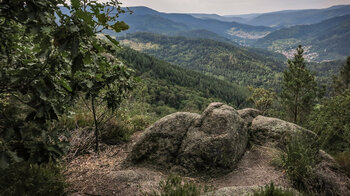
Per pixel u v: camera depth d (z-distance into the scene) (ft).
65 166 10.55
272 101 41.16
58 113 5.35
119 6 6.22
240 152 13.10
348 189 9.69
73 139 13.16
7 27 5.27
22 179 7.55
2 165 4.12
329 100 26.23
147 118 23.40
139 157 12.50
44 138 4.83
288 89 32.63
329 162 12.09
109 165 11.89
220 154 11.49
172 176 10.52
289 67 32.58
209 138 11.84
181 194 7.81
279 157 11.85
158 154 12.50
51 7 4.46
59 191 8.04
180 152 12.25
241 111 17.99
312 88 31.32
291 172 10.29
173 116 13.66
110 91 11.37
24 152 4.56
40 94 4.86
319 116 19.99
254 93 43.65
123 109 18.67
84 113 16.69
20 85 5.22
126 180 9.54
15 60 6.08
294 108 33.65
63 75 6.89
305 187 9.57
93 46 4.19
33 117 5.10
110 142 15.38
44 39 4.22
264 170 11.22
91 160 12.24
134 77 10.16
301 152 10.92
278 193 7.61
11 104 7.32
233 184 10.34
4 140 4.53
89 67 7.30
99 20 4.04
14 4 4.14
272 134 14.58
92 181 9.56
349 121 19.48
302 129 14.29
